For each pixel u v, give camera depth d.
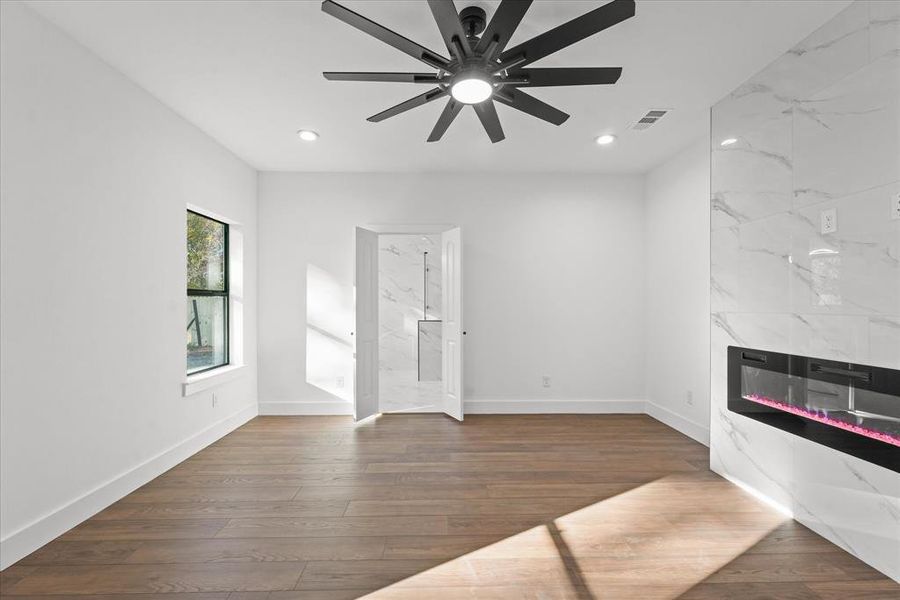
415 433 4.18
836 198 2.23
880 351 2.01
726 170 3.09
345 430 4.27
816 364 2.35
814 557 2.15
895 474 1.96
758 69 2.74
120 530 2.38
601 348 4.97
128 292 2.86
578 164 4.64
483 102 2.30
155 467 3.11
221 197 4.07
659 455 3.58
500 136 2.78
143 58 2.63
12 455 2.08
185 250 3.50
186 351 3.51
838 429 2.23
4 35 2.05
